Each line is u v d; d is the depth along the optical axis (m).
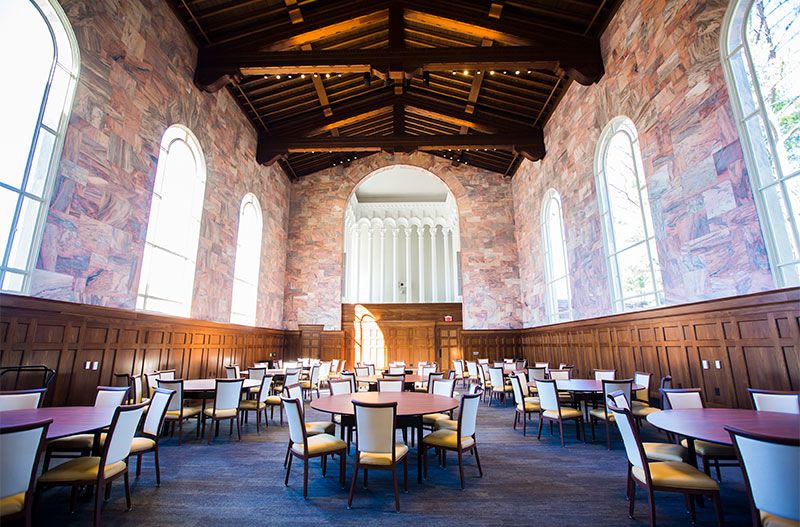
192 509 3.58
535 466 4.84
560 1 8.28
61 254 5.26
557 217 11.81
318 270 15.52
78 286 5.51
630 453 3.30
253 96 11.09
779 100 4.63
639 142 7.21
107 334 6.02
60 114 5.32
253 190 12.27
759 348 4.80
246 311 12.12
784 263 4.58
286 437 6.28
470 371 11.77
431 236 23.39
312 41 9.55
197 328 8.66
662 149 6.56
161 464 4.88
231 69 8.84
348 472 4.61
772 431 2.91
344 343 15.56
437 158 16.30
